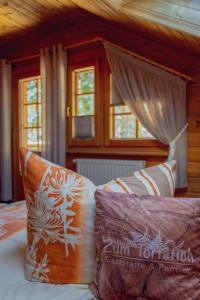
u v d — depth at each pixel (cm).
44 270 93
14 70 394
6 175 388
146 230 83
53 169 101
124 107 303
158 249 80
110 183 108
